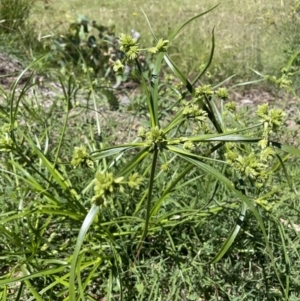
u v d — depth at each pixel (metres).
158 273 2.00
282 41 6.07
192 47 6.33
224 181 1.49
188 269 2.04
